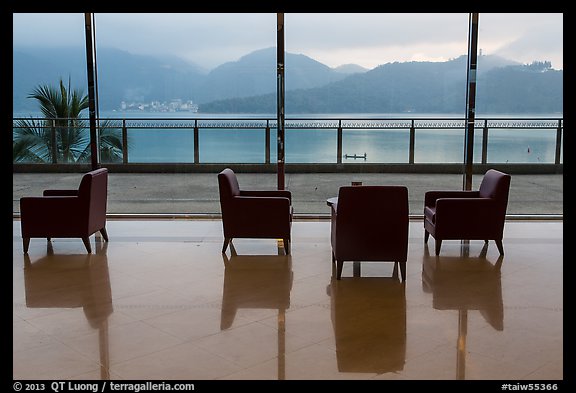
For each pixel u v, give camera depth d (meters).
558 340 3.79
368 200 5.03
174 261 5.78
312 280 5.16
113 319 4.18
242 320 4.16
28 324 4.08
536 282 5.09
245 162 8.25
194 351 3.62
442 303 4.54
